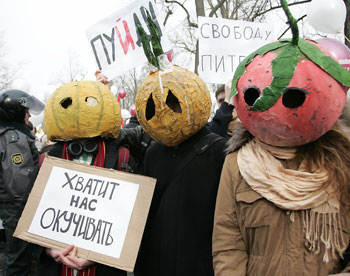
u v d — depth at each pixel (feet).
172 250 5.05
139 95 5.12
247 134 4.59
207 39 9.57
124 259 5.08
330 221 3.85
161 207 5.29
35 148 9.87
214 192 5.11
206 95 5.14
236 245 4.40
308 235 3.84
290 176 3.98
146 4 8.52
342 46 8.46
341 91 3.79
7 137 9.06
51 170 5.82
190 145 5.34
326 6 8.22
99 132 5.82
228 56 9.58
